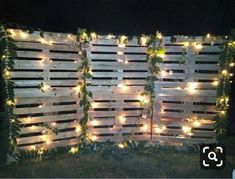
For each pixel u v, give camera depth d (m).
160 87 8.04
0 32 6.66
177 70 7.99
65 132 7.73
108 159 7.42
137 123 8.23
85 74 7.82
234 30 7.56
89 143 8.04
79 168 6.87
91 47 7.87
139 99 8.16
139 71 8.12
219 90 7.68
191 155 7.78
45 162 7.14
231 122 9.52
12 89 6.79
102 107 8.05
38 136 7.34
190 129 7.98
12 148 6.88
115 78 8.08
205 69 7.79
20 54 6.89
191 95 7.91
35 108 7.20
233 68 8.55
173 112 8.04
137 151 7.95
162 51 7.86
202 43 7.77
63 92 7.60
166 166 7.07
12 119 6.86
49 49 7.32
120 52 8.02
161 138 8.18
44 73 7.28
